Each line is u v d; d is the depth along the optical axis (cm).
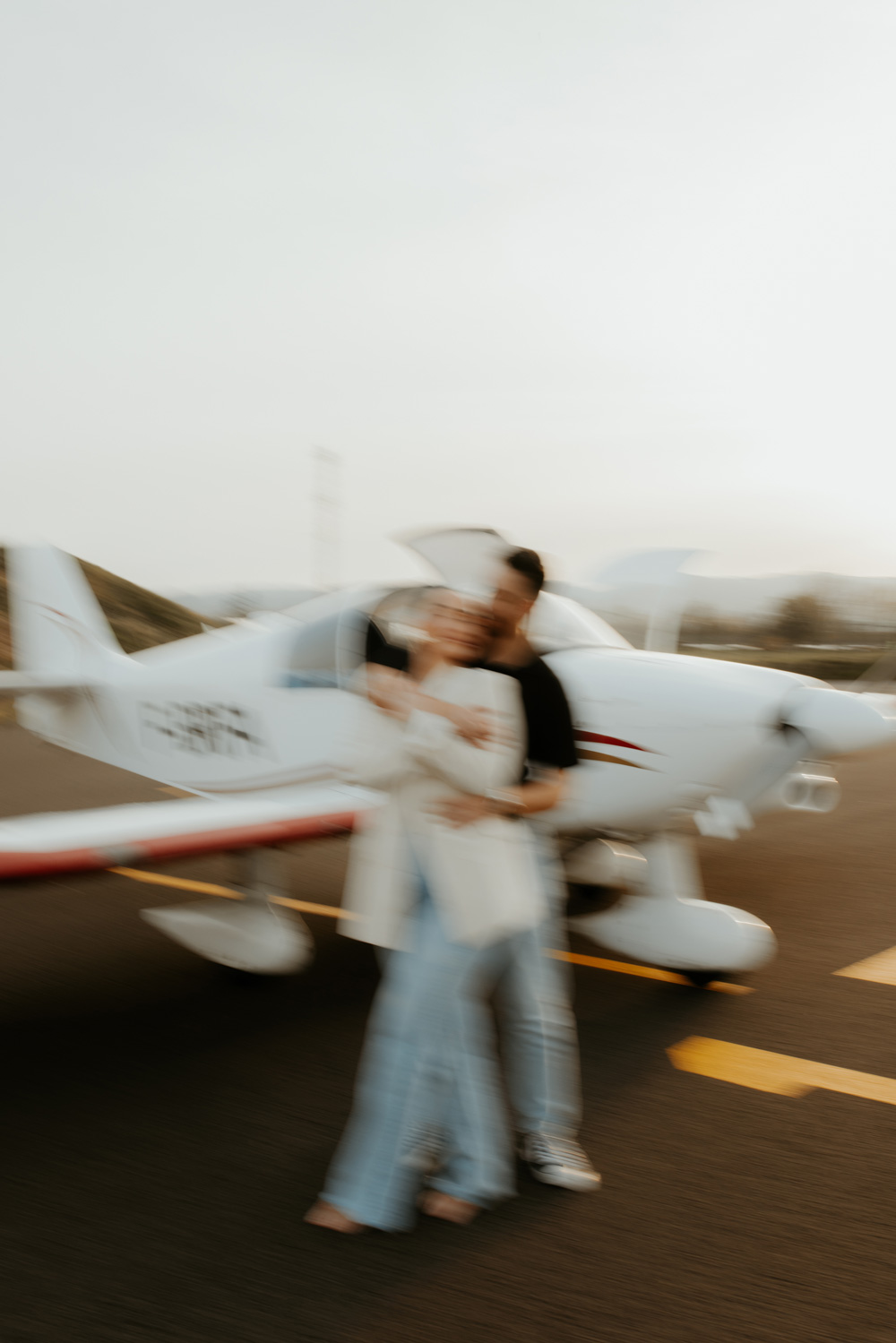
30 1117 256
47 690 538
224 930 351
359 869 201
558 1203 207
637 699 345
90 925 438
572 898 467
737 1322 169
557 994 219
